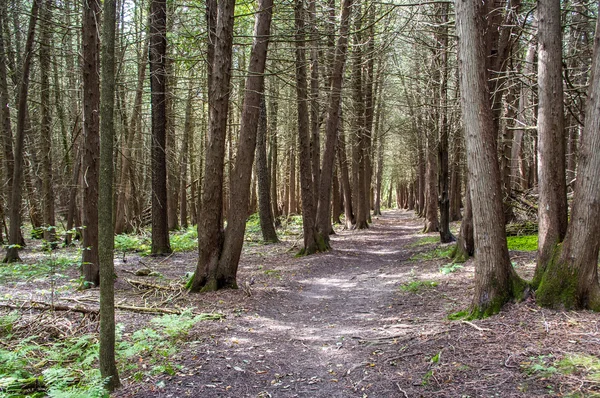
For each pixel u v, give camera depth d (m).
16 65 16.39
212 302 7.43
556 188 5.55
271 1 8.18
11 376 4.25
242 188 8.31
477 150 5.46
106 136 3.72
